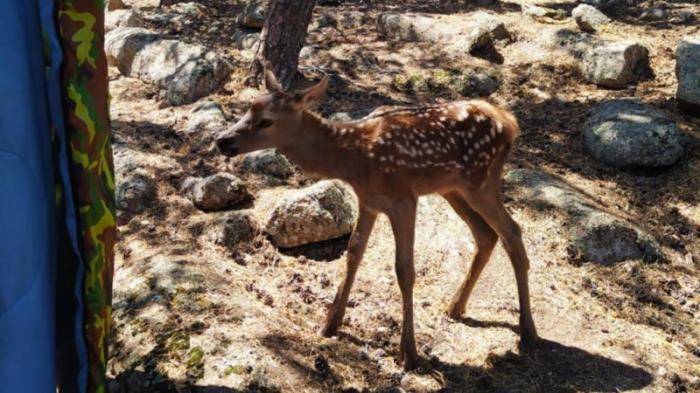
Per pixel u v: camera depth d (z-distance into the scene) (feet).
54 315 9.09
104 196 9.09
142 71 24.30
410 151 12.59
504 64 24.36
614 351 13.62
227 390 11.96
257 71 23.17
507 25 26.43
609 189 18.39
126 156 19.22
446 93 22.94
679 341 14.07
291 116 12.46
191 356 12.59
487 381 12.75
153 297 14.03
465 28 25.82
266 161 18.83
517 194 17.84
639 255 16.24
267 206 17.34
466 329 14.15
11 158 8.32
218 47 26.71
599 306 14.90
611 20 26.32
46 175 8.83
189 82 22.86
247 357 12.50
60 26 8.37
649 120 19.25
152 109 22.56
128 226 16.85
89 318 9.16
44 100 8.69
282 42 22.81
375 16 28.73
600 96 22.43
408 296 12.79
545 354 13.48
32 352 8.75
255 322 13.44
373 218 13.42
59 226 9.07
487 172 13.41
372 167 12.55
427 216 17.25
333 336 13.58
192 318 13.44
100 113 8.82
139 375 12.51
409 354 12.87
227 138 12.40
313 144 12.72
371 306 14.65
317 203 16.17
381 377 12.71
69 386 9.58
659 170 18.92
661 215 17.56
